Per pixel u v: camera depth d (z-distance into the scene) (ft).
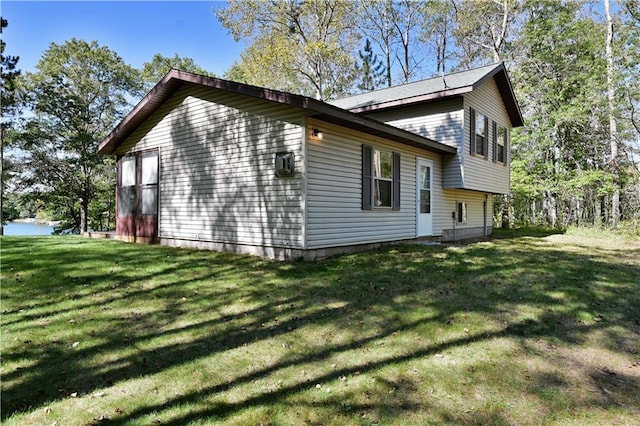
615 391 7.93
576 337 10.63
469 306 13.07
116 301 13.53
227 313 12.37
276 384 7.98
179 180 27.73
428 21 71.87
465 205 37.37
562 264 20.48
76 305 13.03
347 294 14.34
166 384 7.95
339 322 11.55
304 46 59.16
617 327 11.34
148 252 24.08
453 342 10.18
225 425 6.56
